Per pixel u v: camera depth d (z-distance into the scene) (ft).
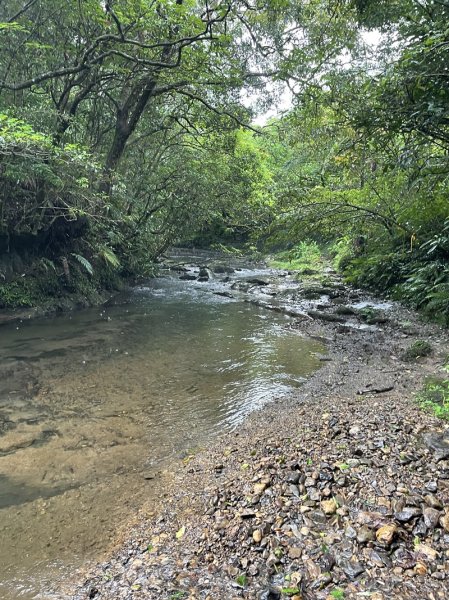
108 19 29.48
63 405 15.70
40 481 11.07
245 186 47.24
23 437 13.34
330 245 67.77
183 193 45.80
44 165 25.34
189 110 44.21
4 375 18.69
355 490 8.68
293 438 11.77
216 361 20.68
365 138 22.21
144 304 35.96
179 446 12.78
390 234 33.76
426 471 9.02
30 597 7.43
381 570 6.66
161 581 7.27
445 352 18.84
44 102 33.55
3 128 22.34
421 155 21.95
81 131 38.45
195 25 26.66
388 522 7.61
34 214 30.27
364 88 19.56
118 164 40.98
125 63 36.01
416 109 17.48
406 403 13.56
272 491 9.21
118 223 40.68
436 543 7.04
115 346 23.24
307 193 33.55
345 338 23.88
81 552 8.57
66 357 21.25
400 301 29.99
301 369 19.36
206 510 9.27
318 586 6.53
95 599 7.16
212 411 15.15
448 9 16.96
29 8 32.19
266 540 7.73
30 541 8.91
